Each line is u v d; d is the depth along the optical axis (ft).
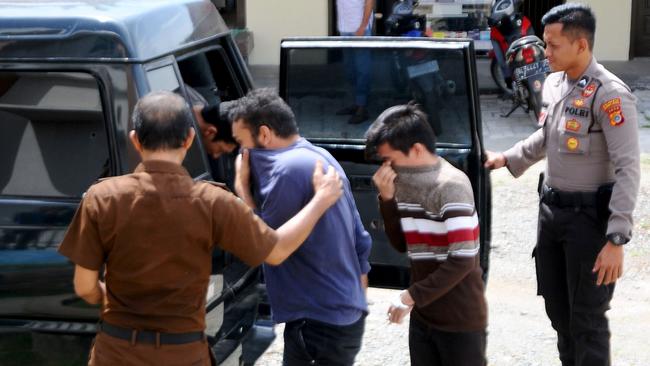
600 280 14.32
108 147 12.62
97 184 10.94
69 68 12.62
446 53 15.66
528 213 26.11
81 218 10.83
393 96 16.12
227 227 10.91
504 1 38.58
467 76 15.62
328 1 47.01
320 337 12.69
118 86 12.46
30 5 13.61
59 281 12.84
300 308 12.73
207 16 15.85
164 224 10.66
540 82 34.71
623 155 14.15
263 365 17.40
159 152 10.89
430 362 13.62
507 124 36.65
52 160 13.29
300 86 16.53
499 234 24.59
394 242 13.62
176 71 13.70
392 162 12.80
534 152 15.81
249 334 14.98
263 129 12.69
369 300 20.57
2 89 13.34
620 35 46.96
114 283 10.89
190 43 14.51
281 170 12.42
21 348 13.08
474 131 15.76
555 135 15.07
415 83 15.94
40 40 12.69
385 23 43.78
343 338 12.81
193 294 11.01
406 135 12.56
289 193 12.37
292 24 47.50
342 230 12.81
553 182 15.20
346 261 12.91
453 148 15.85
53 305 12.91
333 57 16.26
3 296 13.02
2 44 12.78
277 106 12.77
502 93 40.57
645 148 32.01
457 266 12.39
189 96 14.60
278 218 12.46
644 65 46.47
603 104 14.29
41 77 13.15
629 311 20.03
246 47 46.55
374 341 18.44
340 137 16.44
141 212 10.64
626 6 46.52
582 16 14.39
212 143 14.46
